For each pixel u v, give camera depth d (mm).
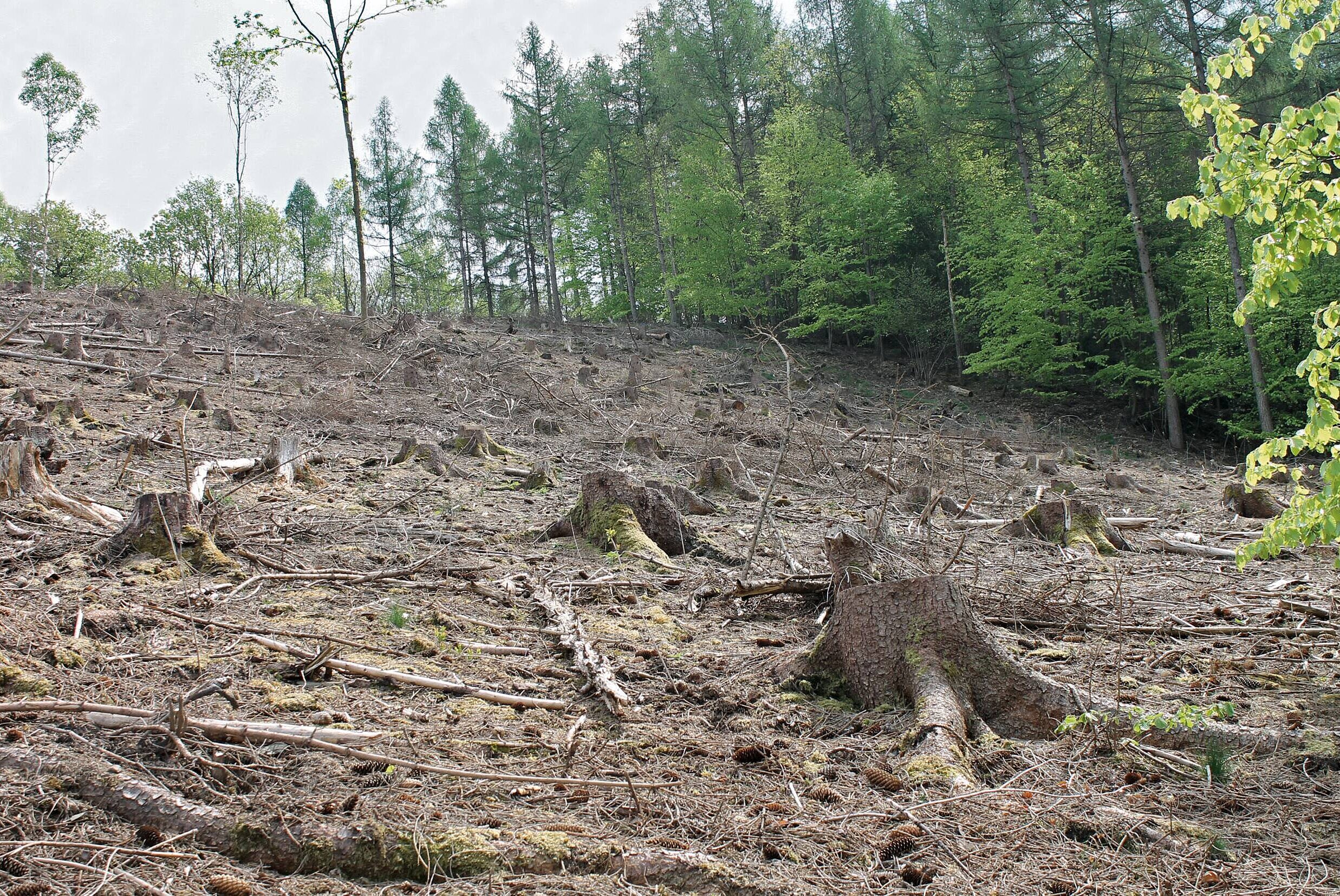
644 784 3670
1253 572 8523
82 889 2701
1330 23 4547
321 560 7121
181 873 2873
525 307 59938
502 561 7559
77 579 5879
